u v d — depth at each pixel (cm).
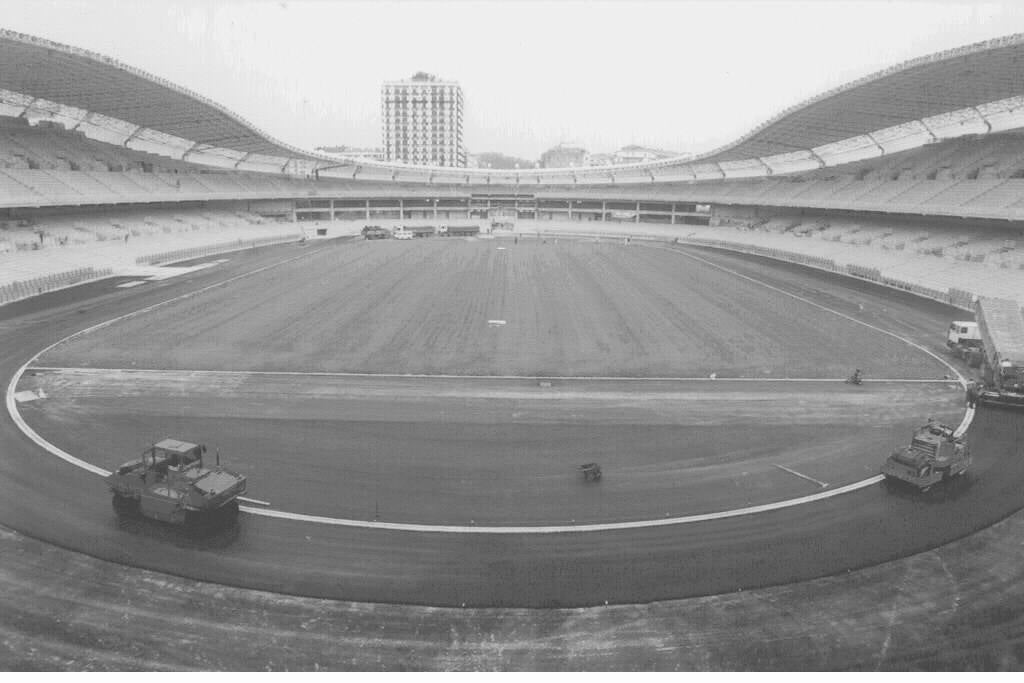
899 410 2356
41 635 1162
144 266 5647
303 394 2434
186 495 1509
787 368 2859
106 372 2650
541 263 6291
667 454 1953
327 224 9775
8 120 6456
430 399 2406
